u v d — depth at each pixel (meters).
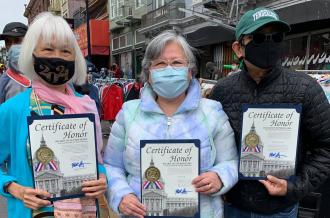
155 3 20.36
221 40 9.68
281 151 1.82
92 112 1.86
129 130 1.87
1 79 3.28
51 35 1.68
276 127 1.82
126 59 25.20
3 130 1.69
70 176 1.64
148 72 1.92
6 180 1.66
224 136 1.91
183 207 1.74
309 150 1.99
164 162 1.73
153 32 19.41
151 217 1.76
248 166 1.86
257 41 1.87
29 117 1.57
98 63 29.20
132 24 23.73
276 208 1.96
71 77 1.81
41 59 1.68
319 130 1.87
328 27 8.41
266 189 1.94
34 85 1.72
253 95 1.98
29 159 1.65
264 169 1.85
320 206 2.85
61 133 1.62
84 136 1.66
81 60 1.85
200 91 1.93
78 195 1.66
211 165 1.85
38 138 1.59
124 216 1.92
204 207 1.82
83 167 1.67
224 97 2.08
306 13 7.60
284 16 8.35
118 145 1.95
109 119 8.53
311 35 9.08
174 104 1.91
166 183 1.74
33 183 1.62
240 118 1.92
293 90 1.89
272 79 1.92
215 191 1.76
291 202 1.92
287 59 10.09
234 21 10.45
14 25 3.83
